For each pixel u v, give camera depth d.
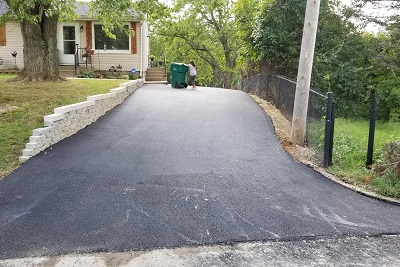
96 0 9.98
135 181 5.17
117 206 4.39
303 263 3.33
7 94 9.80
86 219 4.05
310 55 7.00
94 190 4.84
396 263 3.36
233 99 12.36
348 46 13.45
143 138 7.30
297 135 7.25
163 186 5.01
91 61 18.69
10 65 18.88
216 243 3.62
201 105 10.73
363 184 5.29
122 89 11.02
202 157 6.28
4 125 7.29
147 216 4.15
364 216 4.32
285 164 6.11
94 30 18.70
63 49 18.86
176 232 3.81
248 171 5.70
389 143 5.61
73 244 3.54
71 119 7.40
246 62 16.36
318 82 12.82
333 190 5.09
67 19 12.39
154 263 3.28
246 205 4.50
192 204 4.48
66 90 10.73
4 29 18.58
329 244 3.67
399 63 14.01
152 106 10.34
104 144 6.86
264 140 7.47
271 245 3.62
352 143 7.48
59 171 5.49
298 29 12.69
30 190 4.83
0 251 3.41
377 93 13.47
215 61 31.80
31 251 3.42
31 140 6.30
